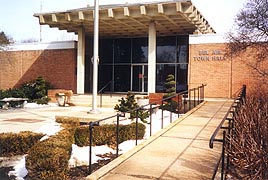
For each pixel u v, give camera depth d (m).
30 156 5.46
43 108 17.94
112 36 24.97
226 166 4.94
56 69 23.81
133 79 24.52
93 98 13.12
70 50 23.30
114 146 7.95
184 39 22.73
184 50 22.64
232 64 17.80
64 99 19.36
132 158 5.97
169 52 23.11
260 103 9.30
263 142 4.90
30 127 10.55
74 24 21.08
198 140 7.51
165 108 14.46
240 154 4.98
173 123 9.66
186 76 22.34
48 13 20.09
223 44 18.03
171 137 7.85
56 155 5.36
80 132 7.83
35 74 24.81
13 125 11.06
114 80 25.20
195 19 18.50
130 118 10.42
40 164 5.33
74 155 6.88
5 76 26.38
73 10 19.30
